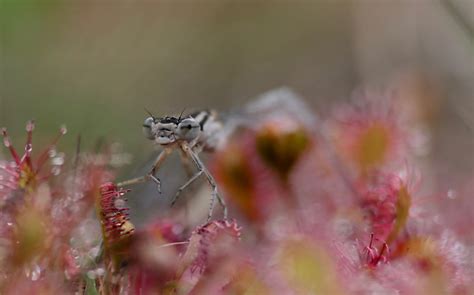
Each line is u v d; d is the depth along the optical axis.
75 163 0.13
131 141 0.20
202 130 0.14
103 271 0.13
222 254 0.13
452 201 0.15
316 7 0.24
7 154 0.14
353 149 0.15
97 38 0.24
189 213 0.14
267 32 0.24
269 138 0.15
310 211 0.14
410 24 0.21
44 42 0.23
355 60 0.22
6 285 0.13
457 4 0.19
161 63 0.24
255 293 0.13
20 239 0.13
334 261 0.13
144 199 0.14
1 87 0.22
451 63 0.19
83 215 0.13
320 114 0.17
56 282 0.13
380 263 0.13
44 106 0.22
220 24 0.24
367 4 0.21
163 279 0.13
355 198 0.14
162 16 0.24
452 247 0.13
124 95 0.23
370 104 0.15
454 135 0.19
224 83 0.24
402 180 0.14
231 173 0.15
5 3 0.23
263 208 0.15
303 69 0.24
